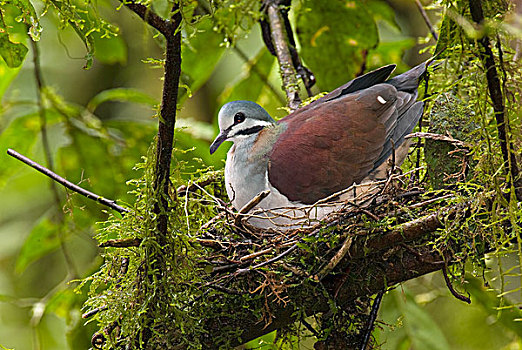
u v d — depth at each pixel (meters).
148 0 4.86
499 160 5.53
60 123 9.24
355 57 9.20
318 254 6.13
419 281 9.30
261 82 9.72
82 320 8.82
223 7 5.55
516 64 5.49
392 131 7.54
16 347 10.84
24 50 6.62
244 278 6.12
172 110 4.93
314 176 7.35
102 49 9.46
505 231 5.73
